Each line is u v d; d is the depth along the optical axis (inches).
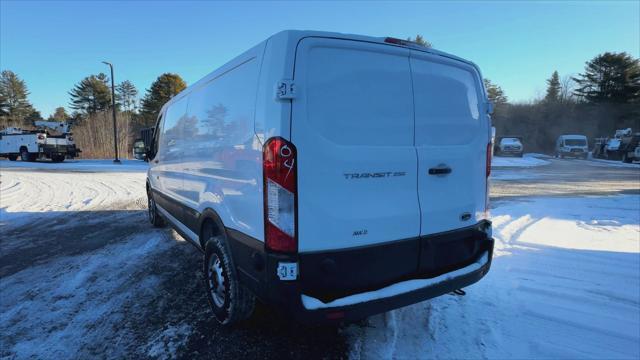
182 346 116.7
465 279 116.9
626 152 1083.9
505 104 2236.7
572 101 2153.1
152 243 230.2
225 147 118.5
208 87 139.9
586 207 339.0
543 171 767.7
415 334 121.9
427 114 112.7
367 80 100.6
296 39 91.7
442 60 117.3
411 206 108.4
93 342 119.6
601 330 123.7
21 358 111.3
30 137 1043.9
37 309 142.4
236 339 120.3
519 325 127.2
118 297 152.4
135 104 2940.5
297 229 90.9
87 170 778.8
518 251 208.2
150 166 256.8
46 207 361.4
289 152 89.3
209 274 133.0
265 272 94.7
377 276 102.5
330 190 94.3
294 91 89.1
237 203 109.3
